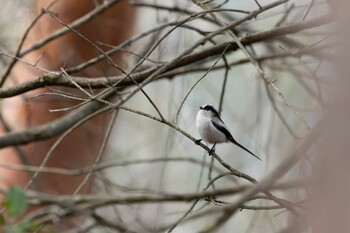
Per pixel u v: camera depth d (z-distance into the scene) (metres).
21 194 5.91
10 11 14.05
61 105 13.33
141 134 19.02
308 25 9.08
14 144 11.44
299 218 7.02
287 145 15.38
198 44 9.12
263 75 8.19
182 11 11.97
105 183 11.08
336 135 5.06
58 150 13.37
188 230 17.47
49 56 13.20
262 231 13.61
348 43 5.07
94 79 9.66
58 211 9.29
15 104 13.55
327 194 5.02
